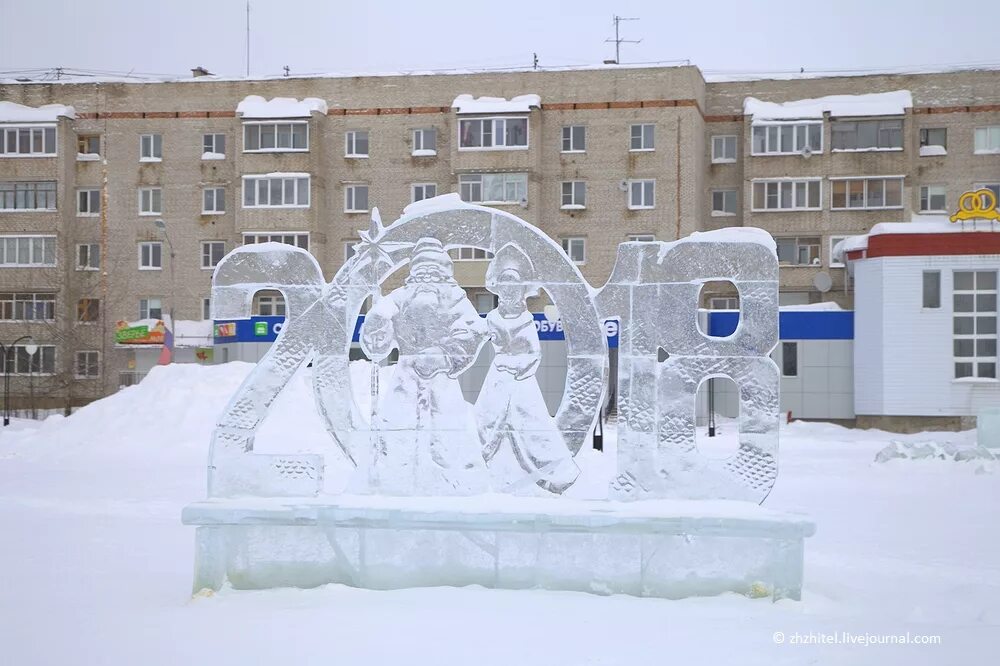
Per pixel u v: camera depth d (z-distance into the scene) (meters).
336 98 57.22
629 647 8.69
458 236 12.26
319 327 12.31
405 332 12.16
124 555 13.82
